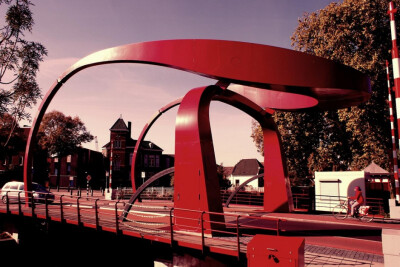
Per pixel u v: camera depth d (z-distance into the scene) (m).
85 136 62.47
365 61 23.55
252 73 10.03
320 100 13.01
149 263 10.24
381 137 23.91
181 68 10.82
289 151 27.89
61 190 51.81
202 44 10.48
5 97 25.28
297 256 5.29
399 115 9.70
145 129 24.14
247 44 10.18
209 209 9.84
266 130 16.41
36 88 26.08
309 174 34.75
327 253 7.86
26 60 25.28
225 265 8.05
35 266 14.12
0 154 39.91
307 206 20.42
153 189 35.66
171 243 9.02
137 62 11.96
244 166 67.94
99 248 11.93
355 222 12.49
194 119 10.55
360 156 25.78
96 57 13.53
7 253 14.91
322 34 26.73
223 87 12.19
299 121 26.88
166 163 62.41
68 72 15.80
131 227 11.02
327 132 28.80
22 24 24.84
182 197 10.52
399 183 15.43
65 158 61.75
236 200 23.83
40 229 14.27
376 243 9.16
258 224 12.48
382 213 17.89
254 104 15.10
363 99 12.59
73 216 13.89
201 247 8.35
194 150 10.41
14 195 21.61
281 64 9.99
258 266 5.61
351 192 18.50
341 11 24.78
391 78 23.62
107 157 64.19
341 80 10.29
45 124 58.19
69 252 12.95
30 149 18.36
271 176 16.27
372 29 23.67
